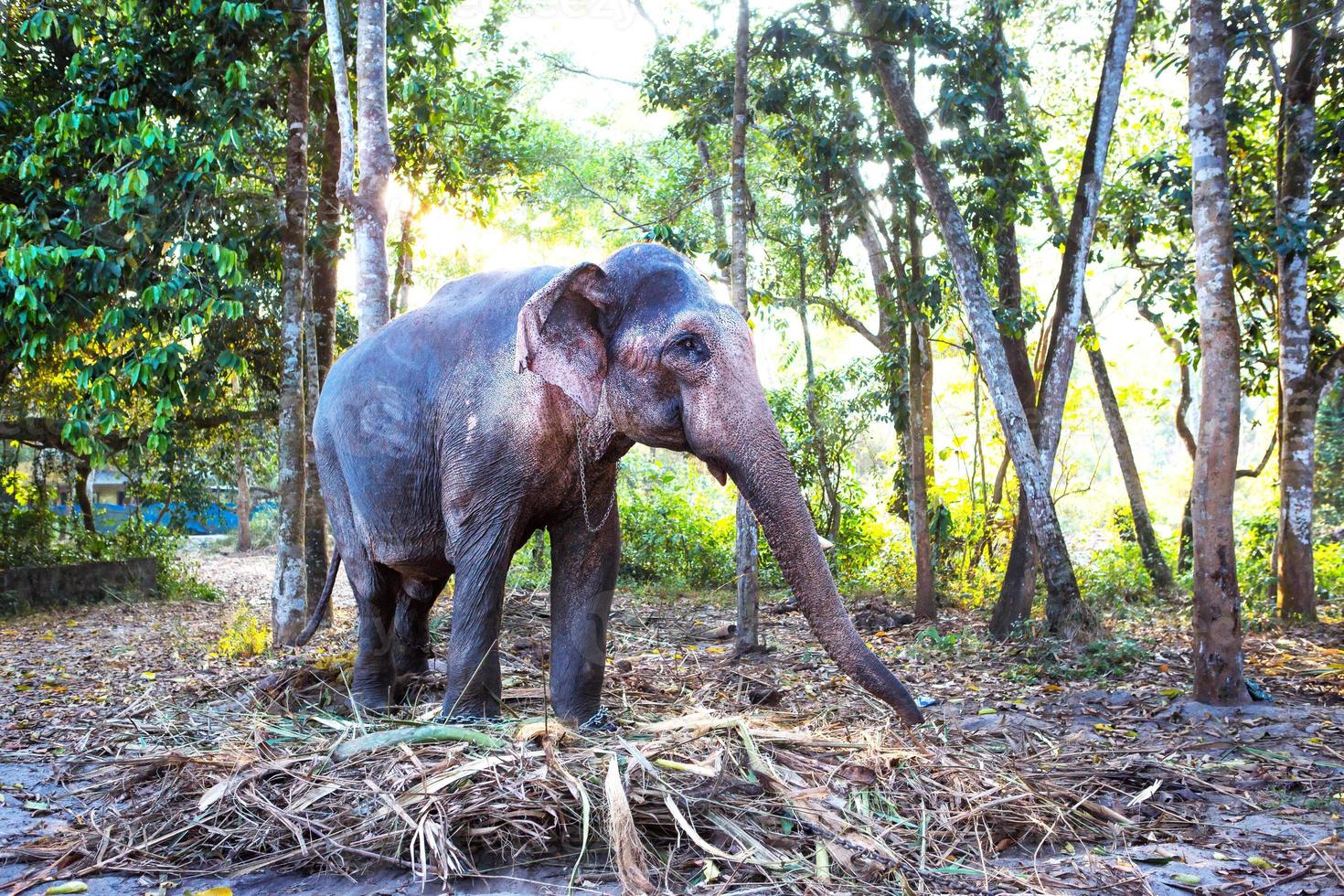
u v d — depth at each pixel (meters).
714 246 15.59
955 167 10.60
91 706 6.38
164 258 10.02
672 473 18.36
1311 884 3.26
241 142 10.30
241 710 5.09
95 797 4.23
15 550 14.79
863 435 16.30
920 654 8.88
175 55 9.81
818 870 3.15
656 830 3.46
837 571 14.30
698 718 4.06
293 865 3.43
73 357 12.05
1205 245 6.25
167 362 9.44
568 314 3.91
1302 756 4.96
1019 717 5.89
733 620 11.44
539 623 9.37
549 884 3.21
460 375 4.39
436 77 11.25
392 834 3.37
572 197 17.72
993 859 3.37
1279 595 10.70
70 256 9.37
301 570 9.70
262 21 9.64
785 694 6.38
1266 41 10.41
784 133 11.04
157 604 14.67
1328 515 16.92
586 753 3.67
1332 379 10.71
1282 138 10.74
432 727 3.94
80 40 9.89
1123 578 13.27
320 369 11.77
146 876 3.42
